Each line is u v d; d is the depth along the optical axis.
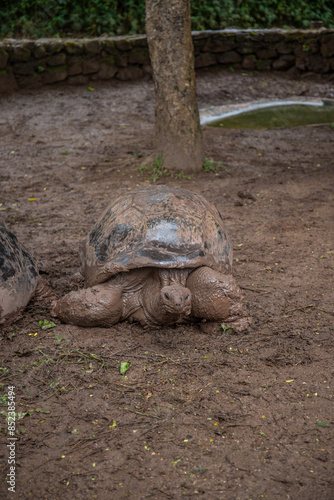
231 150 9.52
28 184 7.95
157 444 2.91
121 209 4.24
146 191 4.47
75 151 9.53
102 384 3.44
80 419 3.13
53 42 13.60
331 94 14.33
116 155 9.24
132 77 14.66
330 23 17.27
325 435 2.94
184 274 3.92
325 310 4.29
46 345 3.88
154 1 7.53
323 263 5.16
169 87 7.91
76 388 3.41
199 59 15.22
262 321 4.16
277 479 2.66
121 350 3.80
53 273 5.14
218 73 15.34
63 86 14.02
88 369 3.60
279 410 3.15
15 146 9.84
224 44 15.27
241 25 16.56
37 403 3.28
